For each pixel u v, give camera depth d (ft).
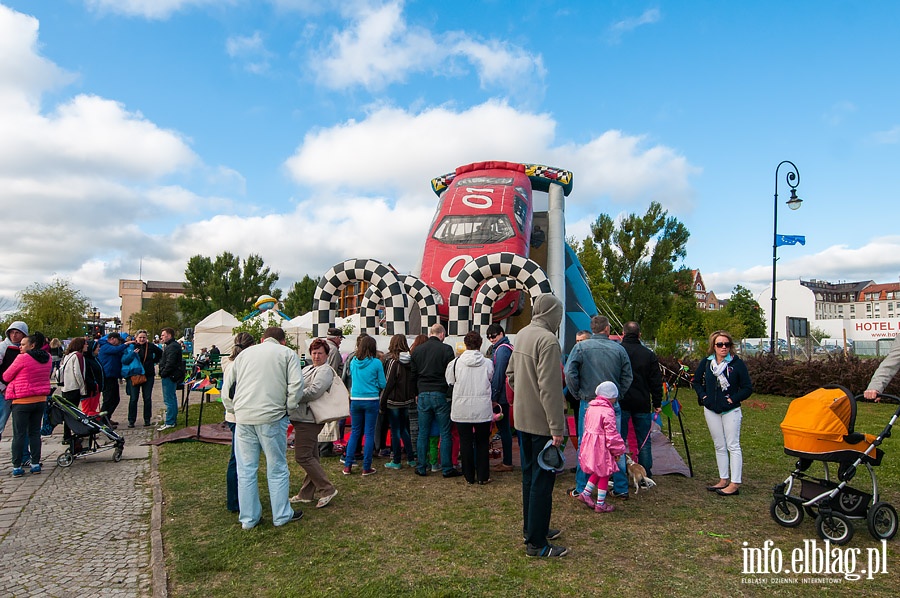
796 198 58.49
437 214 41.70
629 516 17.99
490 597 12.50
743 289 221.87
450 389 23.89
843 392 16.37
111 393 35.24
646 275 106.52
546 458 14.29
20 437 23.30
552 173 46.37
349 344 32.24
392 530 16.75
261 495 20.43
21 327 28.40
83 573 13.94
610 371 19.24
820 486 16.51
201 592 12.80
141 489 21.35
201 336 78.18
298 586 13.05
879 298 383.04
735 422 20.25
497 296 31.91
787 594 12.69
